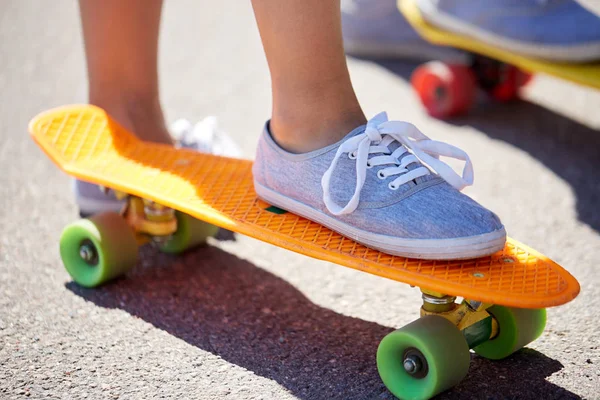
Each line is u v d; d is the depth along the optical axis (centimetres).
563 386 146
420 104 313
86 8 204
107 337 165
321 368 154
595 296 180
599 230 214
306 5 150
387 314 176
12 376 150
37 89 319
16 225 216
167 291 186
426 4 306
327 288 188
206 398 143
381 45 369
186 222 198
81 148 194
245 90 324
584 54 257
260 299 183
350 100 159
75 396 144
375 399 144
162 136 217
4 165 255
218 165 192
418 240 142
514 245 154
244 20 416
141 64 210
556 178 249
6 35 384
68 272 188
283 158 161
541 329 156
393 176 149
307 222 162
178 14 425
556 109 312
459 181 149
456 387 146
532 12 269
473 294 135
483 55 312
